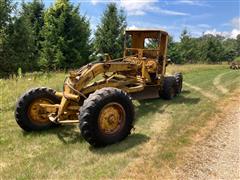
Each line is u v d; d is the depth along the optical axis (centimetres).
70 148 554
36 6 2962
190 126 696
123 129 582
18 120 633
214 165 491
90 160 498
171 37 4372
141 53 949
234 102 984
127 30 976
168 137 614
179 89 1135
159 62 973
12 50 2250
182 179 442
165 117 780
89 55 2603
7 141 591
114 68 759
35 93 645
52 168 470
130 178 437
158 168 471
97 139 542
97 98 540
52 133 641
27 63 2370
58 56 2353
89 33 2592
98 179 433
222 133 652
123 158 505
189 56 4894
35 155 525
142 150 541
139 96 919
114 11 2836
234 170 476
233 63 3484
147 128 680
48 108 636
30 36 2356
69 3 2444
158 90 985
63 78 1411
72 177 439
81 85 643
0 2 2211
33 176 443
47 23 2442
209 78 1784
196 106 913
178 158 510
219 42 5919
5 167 476
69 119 628
